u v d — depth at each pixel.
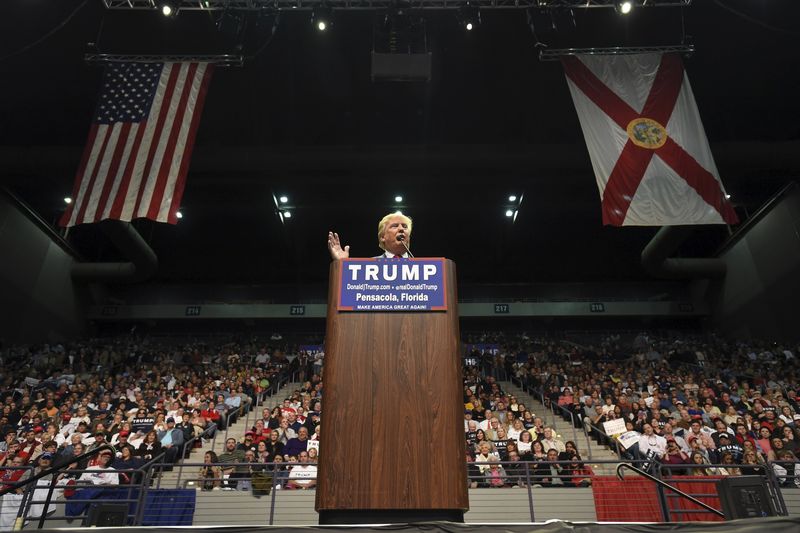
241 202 30.23
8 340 25.45
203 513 10.65
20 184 26.39
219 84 24.48
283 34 22.25
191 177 27.16
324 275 35.50
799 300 25.22
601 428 14.53
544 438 12.95
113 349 28.22
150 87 14.73
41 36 20.50
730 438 12.21
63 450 11.89
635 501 9.98
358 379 2.61
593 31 21.02
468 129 26.84
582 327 34.00
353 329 2.72
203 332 33.97
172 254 34.16
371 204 30.31
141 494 9.30
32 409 16.08
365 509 2.39
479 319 33.38
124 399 17.05
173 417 14.37
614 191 13.60
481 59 23.56
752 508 4.77
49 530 2.33
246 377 22.34
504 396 18.81
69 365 24.80
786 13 19.94
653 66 14.95
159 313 32.84
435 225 33.19
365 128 26.88
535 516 10.66
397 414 2.53
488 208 30.92
